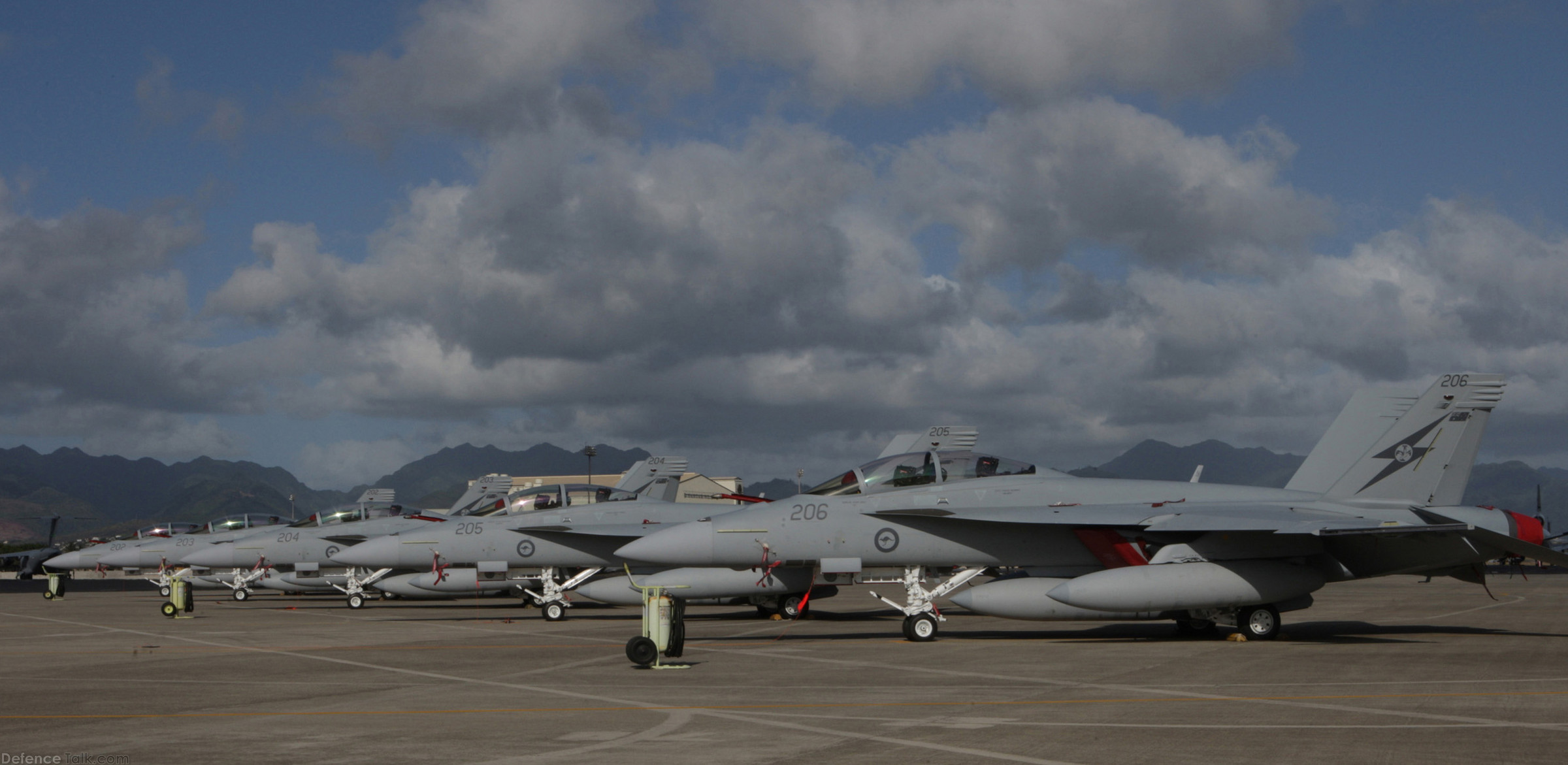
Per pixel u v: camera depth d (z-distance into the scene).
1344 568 19.06
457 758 7.88
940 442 30.48
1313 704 10.50
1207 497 19.42
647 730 9.14
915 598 18.42
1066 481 19.48
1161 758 7.77
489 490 36.88
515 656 16.12
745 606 30.73
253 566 31.97
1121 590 16.94
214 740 8.80
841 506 18.97
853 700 10.91
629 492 28.84
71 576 66.44
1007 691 11.55
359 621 24.91
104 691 12.12
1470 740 8.46
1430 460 19.66
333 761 7.82
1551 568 67.81
